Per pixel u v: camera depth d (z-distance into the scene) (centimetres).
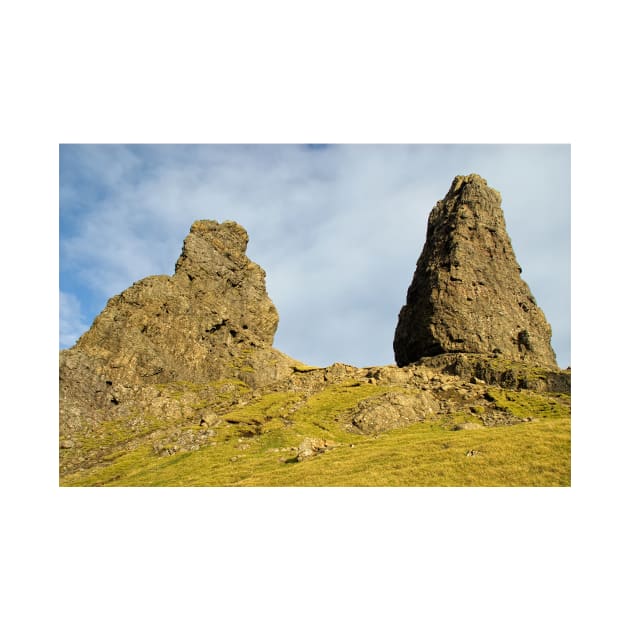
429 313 9250
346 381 8906
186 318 9950
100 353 8662
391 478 4453
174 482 5341
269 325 11569
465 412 7056
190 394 8562
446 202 10688
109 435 7256
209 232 11712
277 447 6272
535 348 8944
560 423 5581
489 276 9469
